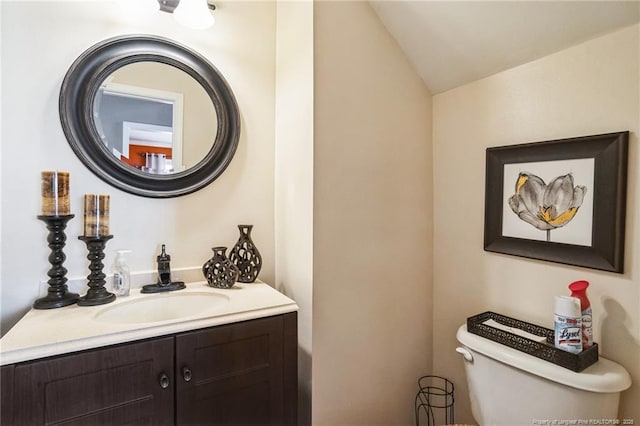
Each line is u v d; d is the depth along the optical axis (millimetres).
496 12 1157
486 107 1372
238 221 1482
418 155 1563
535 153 1188
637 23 950
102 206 1124
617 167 983
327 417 1303
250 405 1025
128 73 1254
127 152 1250
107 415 823
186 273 1356
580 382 915
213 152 1396
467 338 1207
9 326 1086
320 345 1284
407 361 1528
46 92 1126
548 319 1164
